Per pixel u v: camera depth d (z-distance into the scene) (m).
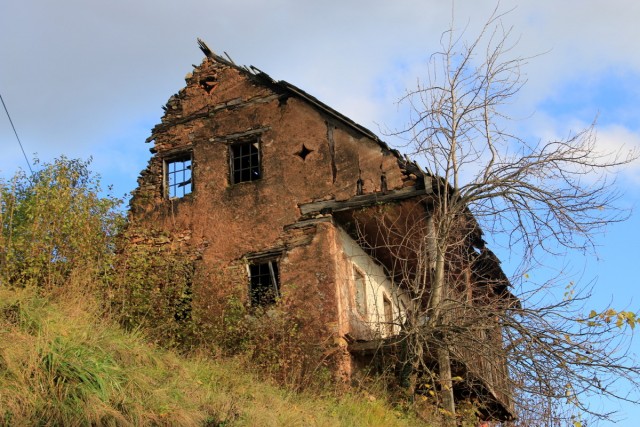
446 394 14.91
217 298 16.36
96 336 11.27
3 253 14.58
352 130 17.77
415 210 16.77
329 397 14.24
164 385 10.88
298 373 14.81
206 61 19.81
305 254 17.06
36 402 9.20
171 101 19.88
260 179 18.17
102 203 16.31
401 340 14.71
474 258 16.25
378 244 18.36
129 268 16.00
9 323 10.46
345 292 16.91
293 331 15.53
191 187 18.88
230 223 18.06
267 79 18.81
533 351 13.60
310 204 17.53
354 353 16.27
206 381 12.29
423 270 16.08
